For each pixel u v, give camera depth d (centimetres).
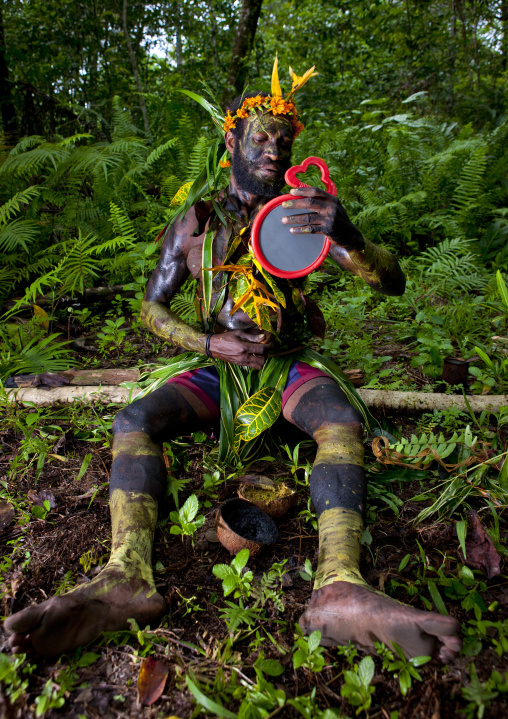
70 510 202
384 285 209
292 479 223
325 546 158
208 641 149
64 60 920
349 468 174
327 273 476
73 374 299
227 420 214
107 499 209
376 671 138
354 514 165
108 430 250
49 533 189
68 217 478
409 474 218
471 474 210
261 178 204
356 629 136
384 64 998
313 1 1027
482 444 221
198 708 127
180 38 1103
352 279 464
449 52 1024
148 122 801
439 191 556
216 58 1053
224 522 175
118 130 639
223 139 220
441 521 197
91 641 142
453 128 716
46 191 473
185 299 377
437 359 305
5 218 412
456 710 129
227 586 156
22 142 486
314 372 214
